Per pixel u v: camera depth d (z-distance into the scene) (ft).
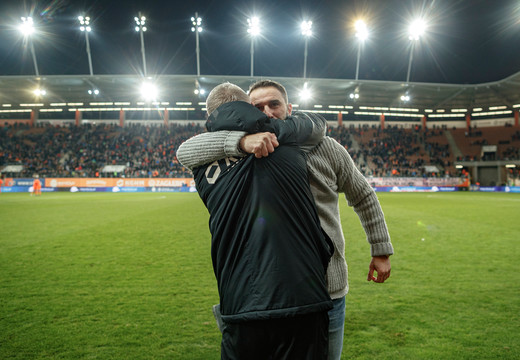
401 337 9.18
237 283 3.69
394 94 127.95
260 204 3.70
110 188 113.39
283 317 3.45
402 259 18.08
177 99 135.23
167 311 11.02
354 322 10.17
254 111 3.96
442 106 140.87
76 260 18.01
